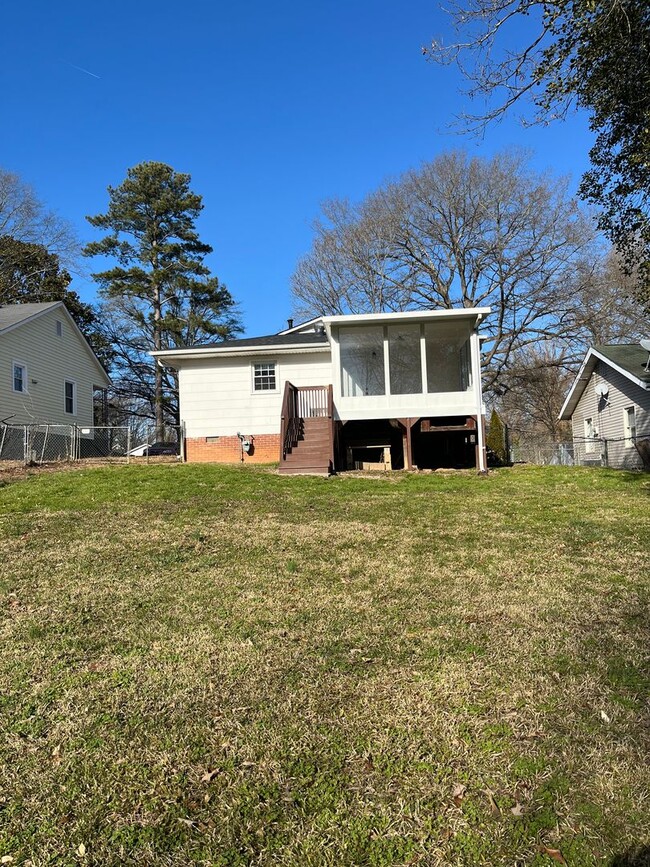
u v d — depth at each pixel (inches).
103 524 306.0
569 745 105.7
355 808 92.0
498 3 247.3
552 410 1337.4
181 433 648.4
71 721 119.3
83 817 92.1
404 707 120.3
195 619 174.6
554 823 87.4
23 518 319.3
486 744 106.9
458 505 356.8
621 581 202.2
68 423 842.8
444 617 170.7
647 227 340.5
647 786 94.3
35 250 1131.9
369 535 278.1
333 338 569.9
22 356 735.1
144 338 1312.7
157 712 122.3
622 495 394.3
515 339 1130.7
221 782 99.4
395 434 611.5
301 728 114.1
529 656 142.9
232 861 82.8
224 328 1280.8
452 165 1096.8
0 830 90.0
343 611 177.9
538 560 232.1
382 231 1170.0
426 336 603.2
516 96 270.2
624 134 332.8
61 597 196.9
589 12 247.8
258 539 272.4
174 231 1305.4
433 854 82.5
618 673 132.8
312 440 536.4
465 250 1138.0
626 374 631.8
